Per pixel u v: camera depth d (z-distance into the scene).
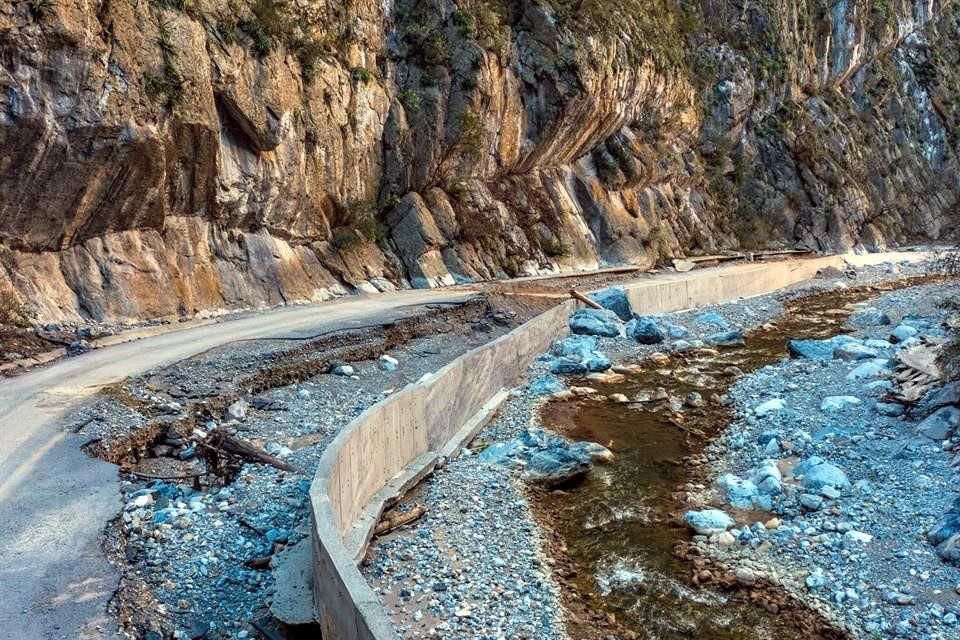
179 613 8.53
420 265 31.47
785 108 62.47
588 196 43.31
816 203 59.56
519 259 36.72
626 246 43.12
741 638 8.96
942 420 14.19
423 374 19.58
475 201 35.50
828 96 70.19
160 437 13.29
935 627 8.80
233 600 8.91
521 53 38.75
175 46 21.17
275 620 8.51
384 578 9.95
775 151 60.06
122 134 19.14
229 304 23.19
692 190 54.03
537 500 13.05
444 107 33.75
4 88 16.73
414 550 10.73
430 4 34.69
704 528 11.76
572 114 39.78
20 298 17.47
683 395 19.95
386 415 12.66
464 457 15.20
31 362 15.89
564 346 24.75
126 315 19.81
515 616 9.22
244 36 24.25
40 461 11.27
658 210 48.38
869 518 11.44
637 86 45.41
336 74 29.02
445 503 12.47
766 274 41.38
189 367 16.34
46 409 13.20
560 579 10.31
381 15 32.91
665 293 32.50
